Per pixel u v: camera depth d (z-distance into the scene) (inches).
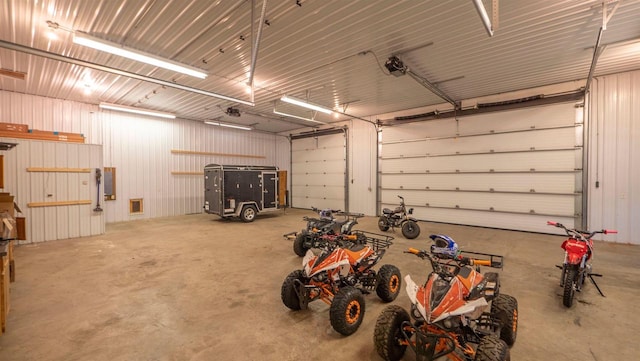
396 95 303.1
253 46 145.9
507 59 210.8
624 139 236.5
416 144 359.6
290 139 525.0
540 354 88.1
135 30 170.7
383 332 79.4
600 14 152.3
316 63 219.1
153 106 350.9
